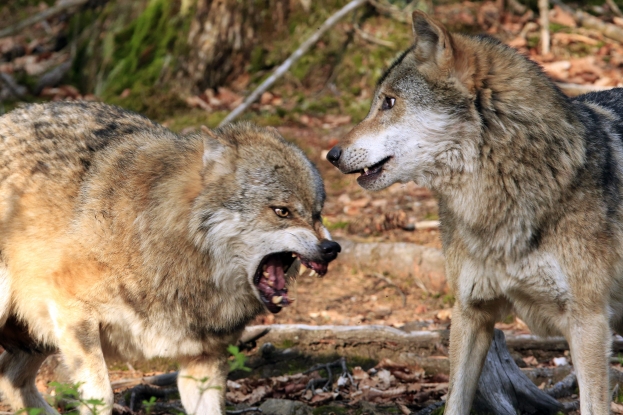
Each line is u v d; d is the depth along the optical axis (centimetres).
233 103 2256
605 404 818
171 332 887
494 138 823
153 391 1069
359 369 1109
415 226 1680
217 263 883
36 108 962
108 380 870
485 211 839
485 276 867
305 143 2052
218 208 875
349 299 1420
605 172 841
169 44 2356
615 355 1112
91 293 857
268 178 884
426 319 1315
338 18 2158
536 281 837
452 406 890
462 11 2412
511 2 2470
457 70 842
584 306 823
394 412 998
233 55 2359
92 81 2462
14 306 913
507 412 956
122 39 2444
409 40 2312
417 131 861
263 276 918
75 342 859
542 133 816
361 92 2262
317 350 1175
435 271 1458
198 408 899
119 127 968
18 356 984
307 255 875
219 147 884
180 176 888
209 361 919
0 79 2428
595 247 813
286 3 2409
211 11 2338
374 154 880
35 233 879
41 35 2736
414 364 1130
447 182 862
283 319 1327
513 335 1183
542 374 1082
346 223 1709
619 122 926
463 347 896
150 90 2289
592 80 2122
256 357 1162
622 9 2533
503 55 857
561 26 2412
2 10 2842
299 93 2297
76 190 886
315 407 1023
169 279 870
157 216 866
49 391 1098
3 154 912
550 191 810
